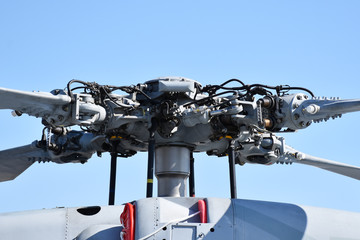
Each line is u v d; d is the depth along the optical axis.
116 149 11.01
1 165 12.74
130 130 10.71
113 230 9.80
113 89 10.48
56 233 9.84
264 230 9.40
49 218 9.98
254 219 9.48
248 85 10.45
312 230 9.66
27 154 12.51
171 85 10.25
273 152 12.28
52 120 10.12
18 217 9.95
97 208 10.35
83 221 10.07
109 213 10.23
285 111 10.12
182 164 10.84
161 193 10.84
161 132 10.56
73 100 9.97
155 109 10.38
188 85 10.25
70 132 12.37
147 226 9.11
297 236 9.52
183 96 10.65
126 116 10.32
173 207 9.47
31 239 9.73
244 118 10.30
